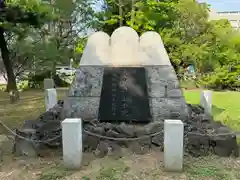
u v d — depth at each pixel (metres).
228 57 14.82
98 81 5.44
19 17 8.73
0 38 10.12
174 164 3.60
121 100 5.13
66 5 11.18
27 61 14.38
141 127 4.58
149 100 5.21
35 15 9.05
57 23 13.50
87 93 5.35
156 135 4.32
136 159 3.99
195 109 6.02
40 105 9.38
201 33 14.20
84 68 5.59
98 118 5.03
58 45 13.77
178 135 3.57
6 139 5.31
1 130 6.07
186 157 4.03
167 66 5.54
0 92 13.20
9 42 13.48
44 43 12.66
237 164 3.86
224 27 14.86
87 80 5.46
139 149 4.19
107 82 5.30
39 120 5.16
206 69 15.41
